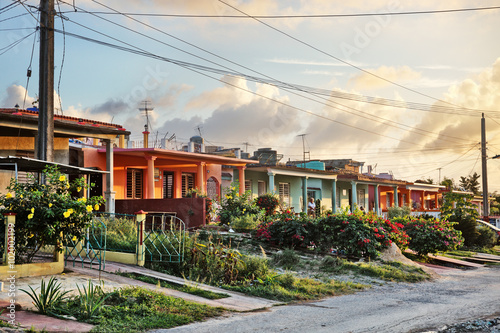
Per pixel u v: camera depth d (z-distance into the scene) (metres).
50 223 10.02
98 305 8.04
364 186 43.91
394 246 19.27
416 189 49.41
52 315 7.65
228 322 8.29
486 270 20.92
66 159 19.36
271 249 17.97
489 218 38.31
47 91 14.00
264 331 7.64
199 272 12.48
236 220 21.39
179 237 13.18
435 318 9.14
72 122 18.02
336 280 14.34
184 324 8.01
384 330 7.94
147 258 12.69
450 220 31.58
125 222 15.05
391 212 35.16
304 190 34.00
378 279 15.37
